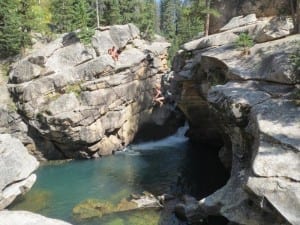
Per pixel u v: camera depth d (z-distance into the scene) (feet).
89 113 123.85
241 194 59.57
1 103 124.26
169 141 154.10
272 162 51.37
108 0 193.88
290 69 68.33
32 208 82.17
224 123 76.48
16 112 124.77
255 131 60.18
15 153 82.28
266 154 53.06
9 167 78.95
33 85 123.54
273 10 107.65
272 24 92.73
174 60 126.72
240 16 113.70
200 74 107.14
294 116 58.95
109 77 131.23
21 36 147.43
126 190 93.71
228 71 82.84
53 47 135.13
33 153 126.93
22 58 141.49
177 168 113.29
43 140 126.93
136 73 141.79
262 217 53.57
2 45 145.07
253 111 63.93
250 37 92.68
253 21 106.83
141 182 100.22
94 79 129.49
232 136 72.38
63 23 181.68
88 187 97.04
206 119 131.75
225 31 109.50
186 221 72.49
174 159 124.16
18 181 81.82
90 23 192.95
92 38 137.80
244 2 116.37
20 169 81.66
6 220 43.75
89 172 111.34
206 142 143.33
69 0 177.17
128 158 127.13
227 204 61.41
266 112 61.62
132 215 77.51
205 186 95.40
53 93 126.00
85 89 126.41
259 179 50.31
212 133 136.26
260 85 73.31
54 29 184.03
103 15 199.41
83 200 87.15
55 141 125.90
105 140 131.85
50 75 127.95
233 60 86.69
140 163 120.06
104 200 86.58
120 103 134.31
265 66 77.30
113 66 131.85
